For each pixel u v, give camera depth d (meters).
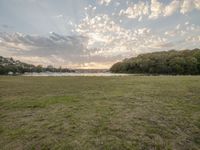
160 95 9.88
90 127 5.04
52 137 4.41
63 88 13.73
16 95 10.52
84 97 9.67
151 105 7.61
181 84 14.38
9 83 17.88
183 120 5.72
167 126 5.21
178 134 4.72
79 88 13.70
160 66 63.81
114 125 5.19
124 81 19.23
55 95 10.45
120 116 6.04
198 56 62.22
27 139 4.32
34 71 107.44
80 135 4.50
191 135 4.71
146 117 5.96
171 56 69.56
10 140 4.29
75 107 7.36
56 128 4.99
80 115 6.18
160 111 6.68
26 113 6.59
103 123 5.35
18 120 5.77
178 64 60.16
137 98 9.16
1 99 9.26
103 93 11.01
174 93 10.40
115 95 10.15
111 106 7.46
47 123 5.42
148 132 4.75
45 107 7.46
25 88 13.77
